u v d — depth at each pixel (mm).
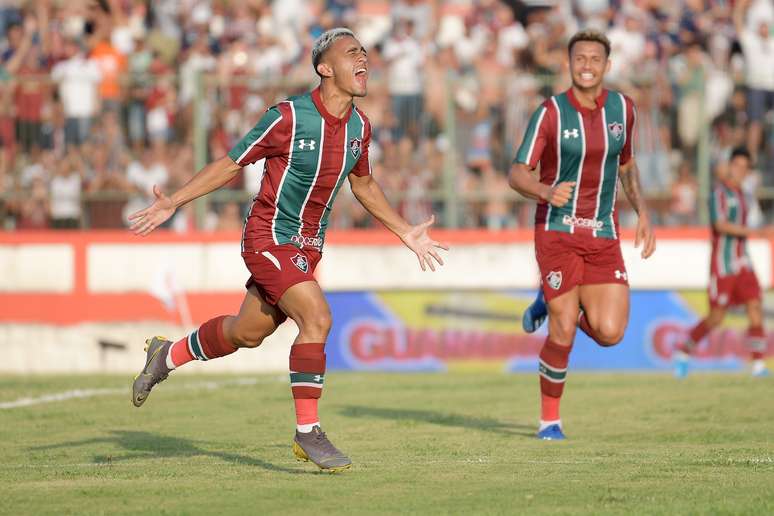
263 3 65875
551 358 27875
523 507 18031
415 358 48469
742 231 44312
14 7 66562
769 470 22203
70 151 53125
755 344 45219
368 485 20188
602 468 22531
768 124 54875
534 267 52438
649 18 64438
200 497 18922
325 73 21203
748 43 62781
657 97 52969
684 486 20094
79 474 21969
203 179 21281
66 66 60406
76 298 51438
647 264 52750
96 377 46938
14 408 35469
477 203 53156
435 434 29016
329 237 52438
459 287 50781
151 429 30422
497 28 64188
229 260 51625
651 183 53156
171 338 51344
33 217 52938
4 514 17609
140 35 63969
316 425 21312
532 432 29469
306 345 21047
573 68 27469
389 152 53156
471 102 52938
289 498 18844
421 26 65062
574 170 27453
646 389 39562
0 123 52812
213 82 53125
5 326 51562
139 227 20969
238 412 34188
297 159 21250
